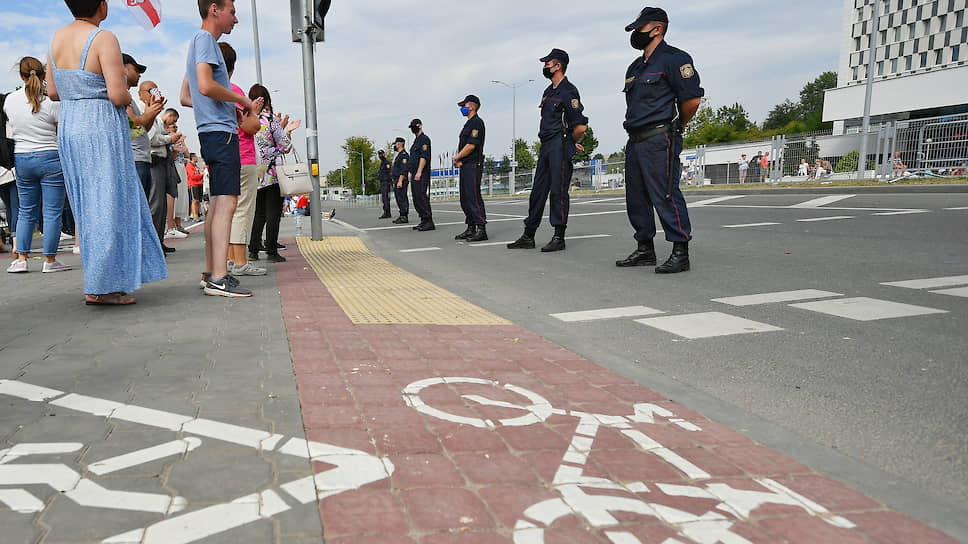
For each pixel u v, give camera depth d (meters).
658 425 2.26
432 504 1.64
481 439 2.08
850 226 8.94
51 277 5.59
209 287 4.64
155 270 4.27
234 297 4.60
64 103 3.87
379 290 5.17
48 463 1.83
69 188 3.96
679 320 4.01
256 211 7.14
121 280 4.04
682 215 5.89
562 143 7.70
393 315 4.12
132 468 1.81
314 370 2.81
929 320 3.76
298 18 9.01
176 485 1.71
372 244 9.55
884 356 3.10
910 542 1.52
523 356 3.16
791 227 9.26
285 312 4.09
